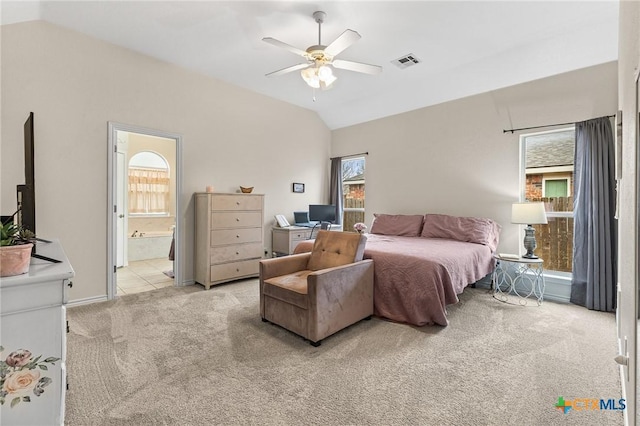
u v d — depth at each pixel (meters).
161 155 6.59
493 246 3.81
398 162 5.14
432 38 3.23
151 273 4.82
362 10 2.76
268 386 1.81
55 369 0.99
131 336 2.49
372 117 5.46
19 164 2.86
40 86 2.97
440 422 1.52
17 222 2.54
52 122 3.04
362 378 1.90
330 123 6.06
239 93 4.67
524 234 3.85
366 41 3.29
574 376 1.92
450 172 4.50
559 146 3.64
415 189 4.91
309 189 5.82
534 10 2.74
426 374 1.95
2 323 0.92
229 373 1.95
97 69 3.31
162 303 3.33
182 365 2.04
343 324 2.56
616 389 1.78
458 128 4.42
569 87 3.46
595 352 2.24
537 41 3.28
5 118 2.79
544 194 3.74
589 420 1.53
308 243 3.55
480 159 4.20
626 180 1.48
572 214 3.54
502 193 4.00
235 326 2.71
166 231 6.57
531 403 1.66
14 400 0.94
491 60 3.69
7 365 0.92
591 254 3.18
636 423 1.10
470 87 4.16
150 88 3.72
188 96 4.09
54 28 3.04
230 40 3.32
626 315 1.51
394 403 1.66
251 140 4.87
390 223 4.75
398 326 2.73
